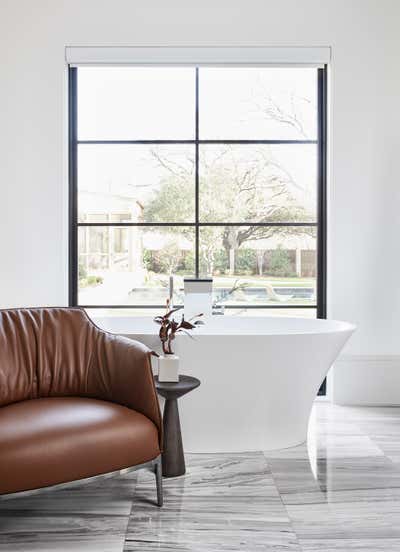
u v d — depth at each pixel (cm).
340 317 378
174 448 247
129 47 374
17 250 376
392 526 200
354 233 377
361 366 376
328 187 384
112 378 229
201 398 276
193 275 393
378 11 373
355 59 374
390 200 376
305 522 203
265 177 391
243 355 267
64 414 200
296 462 265
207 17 374
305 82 390
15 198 375
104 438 195
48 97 375
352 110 375
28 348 234
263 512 211
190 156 391
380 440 297
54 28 373
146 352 218
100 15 373
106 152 391
